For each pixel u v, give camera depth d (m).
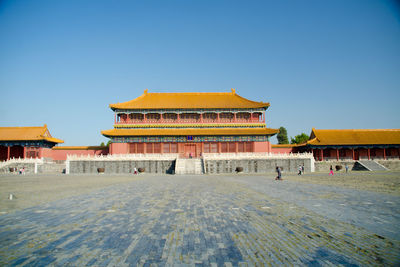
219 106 83.38
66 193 24.39
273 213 14.98
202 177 48.53
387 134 84.62
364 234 10.88
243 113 84.69
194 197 21.50
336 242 9.90
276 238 10.44
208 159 63.34
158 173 64.69
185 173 61.66
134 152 78.25
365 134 84.81
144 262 8.16
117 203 18.70
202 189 27.44
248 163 64.44
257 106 82.88
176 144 78.81
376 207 16.62
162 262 8.16
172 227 12.20
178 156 69.81
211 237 10.63
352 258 8.37
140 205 17.88
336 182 35.00
